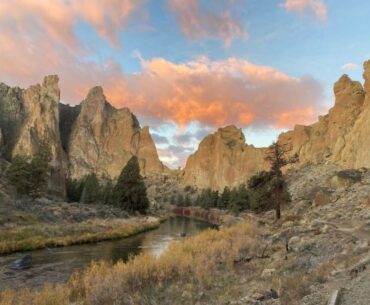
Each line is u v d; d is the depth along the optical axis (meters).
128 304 13.65
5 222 39.31
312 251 19.89
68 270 25.05
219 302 12.70
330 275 12.88
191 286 15.46
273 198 48.94
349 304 9.03
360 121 106.56
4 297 14.62
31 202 59.00
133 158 85.25
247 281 16.33
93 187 102.88
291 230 27.80
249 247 25.12
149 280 16.88
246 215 74.00
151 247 38.16
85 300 14.35
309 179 95.06
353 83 137.25
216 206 137.62
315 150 139.75
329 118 143.88
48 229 39.78
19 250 31.75
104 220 56.41
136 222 64.50
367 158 92.06
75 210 60.03
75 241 38.31
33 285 20.75
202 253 22.41
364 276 11.42
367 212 32.53
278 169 46.75
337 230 24.30
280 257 20.72
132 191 83.19
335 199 47.28
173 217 107.38
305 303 9.94
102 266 19.11
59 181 125.62
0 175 74.88
